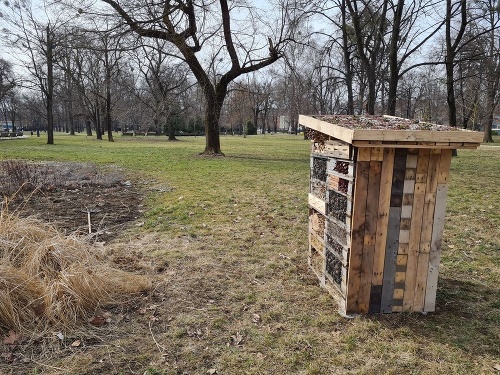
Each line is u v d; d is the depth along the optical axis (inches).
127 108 1683.1
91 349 105.1
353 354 104.5
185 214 252.4
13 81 1102.4
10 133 1541.6
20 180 329.1
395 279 122.4
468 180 425.7
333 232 132.6
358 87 1002.7
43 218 239.6
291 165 561.3
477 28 719.7
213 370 97.3
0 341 105.8
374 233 118.2
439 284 151.6
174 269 161.6
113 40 499.5
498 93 1234.6
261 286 147.5
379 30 642.8
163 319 121.7
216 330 116.2
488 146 1168.8
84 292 124.6
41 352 103.0
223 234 213.3
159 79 1071.6
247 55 656.4
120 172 459.5
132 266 162.2
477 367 99.3
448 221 247.4
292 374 96.5
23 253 136.9
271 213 262.5
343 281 125.0
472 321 122.0
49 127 1081.4
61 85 1515.7
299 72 722.8
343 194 122.7
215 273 158.4
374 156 112.5
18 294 117.6
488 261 178.5
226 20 633.0
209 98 697.0
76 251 143.9
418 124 127.6
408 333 113.9
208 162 591.8
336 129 115.2
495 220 249.3
